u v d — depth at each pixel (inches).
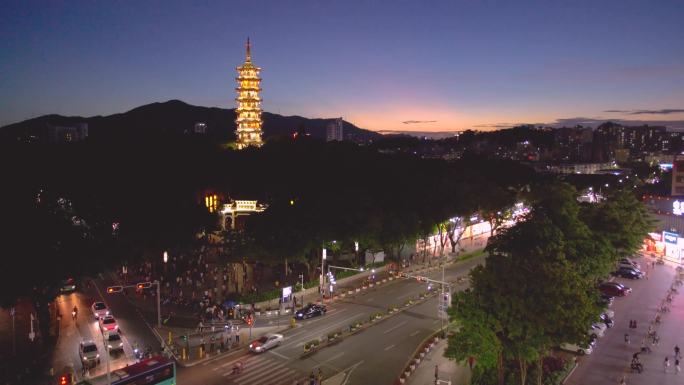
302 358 2170.3
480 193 4215.1
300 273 3538.4
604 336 2433.6
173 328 2513.5
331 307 2859.3
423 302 2957.7
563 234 2564.0
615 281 3481.8
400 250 3722.9
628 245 2920.8
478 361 1670.8
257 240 3024.1
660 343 2342.5
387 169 4960.6
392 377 1994.3
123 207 3932.1
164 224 3535.9
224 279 3314.5
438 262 3956.7
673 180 5275.6
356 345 2313.0
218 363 2119.8
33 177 3966.5
